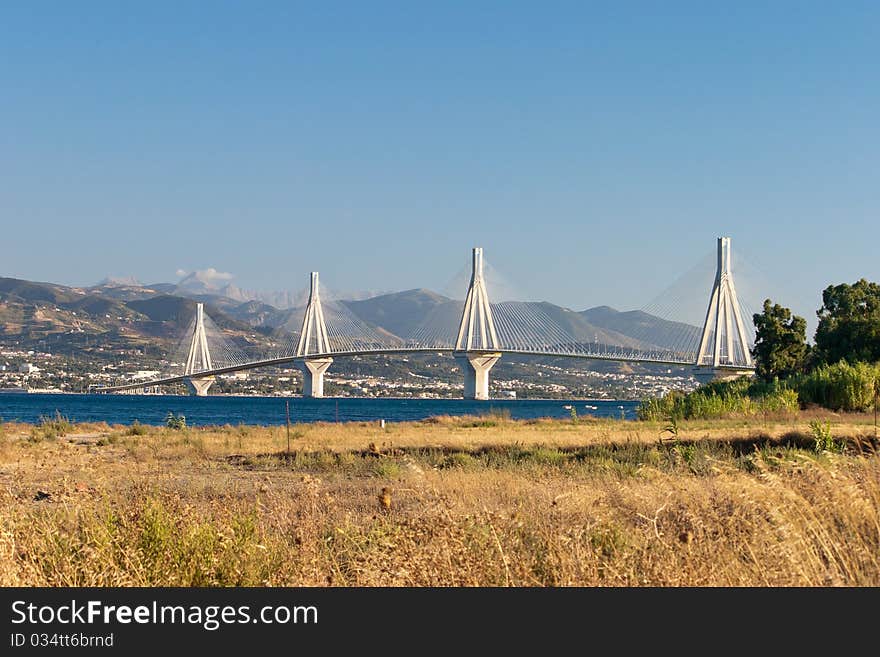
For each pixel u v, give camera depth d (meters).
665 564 7.88
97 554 8.52
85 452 30.92
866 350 76.81
